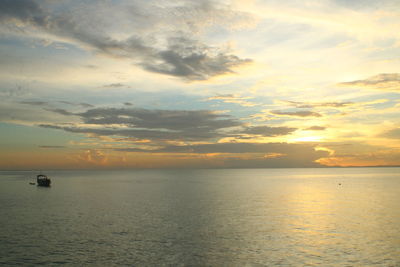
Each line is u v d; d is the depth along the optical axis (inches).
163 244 1498.5
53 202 3093.0
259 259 1294.3
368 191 4239.7
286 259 1294.3
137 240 1563.7
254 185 5762.8
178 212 2415.1
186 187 5246.1
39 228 1838.1
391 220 2065.7
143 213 2365.9
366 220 2069.4
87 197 3570.4
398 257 1310.3
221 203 2984.7
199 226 1882.4
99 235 1667.1
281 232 1729.8
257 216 2229.3
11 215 2299.5
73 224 1952.5
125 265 1226.6
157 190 4596.5
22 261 1275.8
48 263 1251.8
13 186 5497.1
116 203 2992.1
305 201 3134.8
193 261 1268.5
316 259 1293.1
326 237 1622.8
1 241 1555.1
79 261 1272.1
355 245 1481.3
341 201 3117.6
